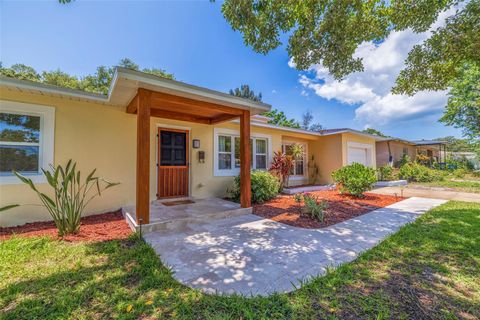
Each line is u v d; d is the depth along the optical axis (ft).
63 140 16.25
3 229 13.57
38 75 55.06
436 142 58.39
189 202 20.80
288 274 8.30
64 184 12.38
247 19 15.14
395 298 6.71
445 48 16.35
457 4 14.80
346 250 10.55
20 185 14.71
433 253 9.93
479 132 48.24
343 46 16.57
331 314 6.04
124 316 5.95
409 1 15.02
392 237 12.03
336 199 24.20
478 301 6.55
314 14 15.49
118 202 18.62
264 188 22.88
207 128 24.20
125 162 19.01
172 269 8.65
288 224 15.03
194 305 6.46
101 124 17.89
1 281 7.61
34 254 9.70
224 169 25.68
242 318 5.91
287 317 5.94
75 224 12.73
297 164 37.37
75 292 7.00
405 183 38.29
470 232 12.62
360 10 15.49
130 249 10.50
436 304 6.43
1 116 14.39
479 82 44.21
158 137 21.17
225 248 10.85
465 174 51.70
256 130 29.53
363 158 40.19
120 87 13.20
